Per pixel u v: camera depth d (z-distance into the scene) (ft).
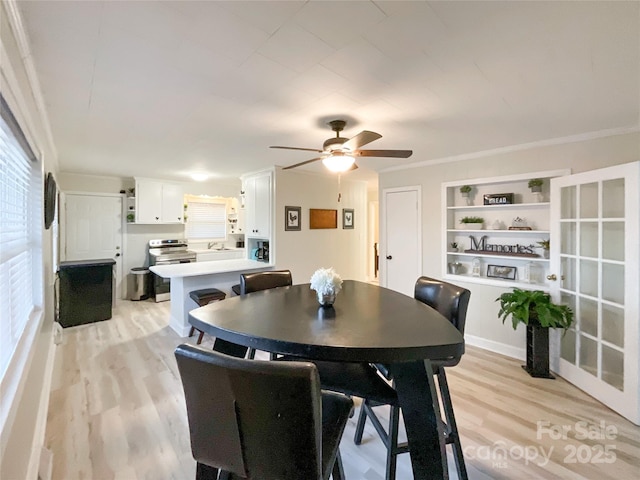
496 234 12.31
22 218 6.43
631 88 6.59
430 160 13.46
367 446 6.73
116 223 18.47
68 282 13.84
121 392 8.51
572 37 4.84
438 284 6.94
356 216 19.30
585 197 9.18
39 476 5.45
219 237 22.63
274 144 10.91
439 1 4.06
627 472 5.96
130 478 5.68
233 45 5.06
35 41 4.89
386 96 6.93
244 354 5.51
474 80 6.24
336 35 4.80
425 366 4.22
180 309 13.21
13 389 4.12
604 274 8.54
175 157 13.10
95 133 9.61
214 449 3.18
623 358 7.81
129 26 4.57
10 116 4.47
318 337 4.16
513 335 11.30
